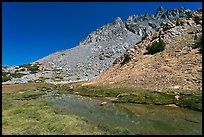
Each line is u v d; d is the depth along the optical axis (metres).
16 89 74.00
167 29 93.88
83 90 64.62
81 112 34.94
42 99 50.16
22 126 26.36
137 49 88.44
